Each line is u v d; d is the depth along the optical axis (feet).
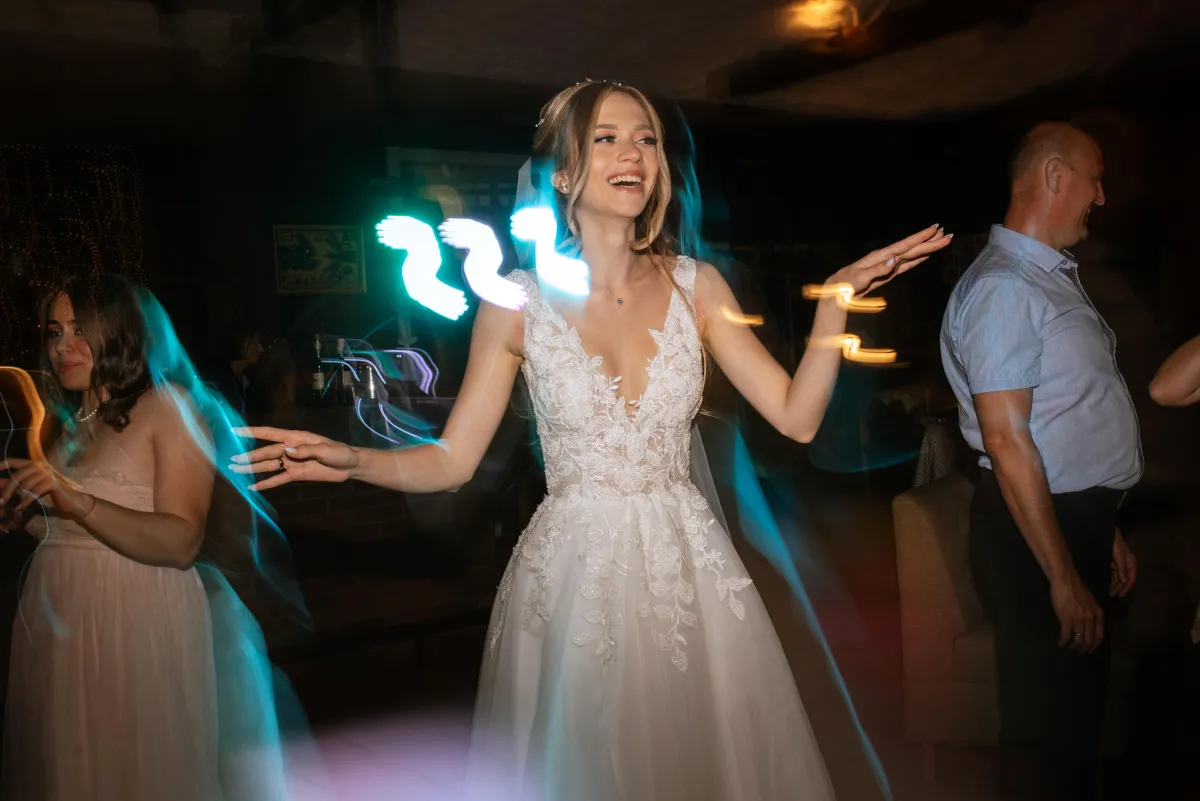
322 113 22.47
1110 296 12.04
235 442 14.37
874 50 19.69
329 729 11.95
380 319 27.02
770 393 6.18
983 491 8.13
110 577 7.00
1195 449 11.60
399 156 26.53
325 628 15.40
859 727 11.27
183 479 7.17
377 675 13.92
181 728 7.15
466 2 17.56
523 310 6.23
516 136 26.16
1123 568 8.69
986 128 26.58
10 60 18.22
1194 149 20.35
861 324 28.32
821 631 14.42
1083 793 7.79
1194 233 20.16
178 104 21.11
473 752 6.45
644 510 6.07
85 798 6.84
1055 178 7.68
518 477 19.25
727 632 6.12
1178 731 10.69
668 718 5.83
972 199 28.37
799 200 29.99
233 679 9.64
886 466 24.99
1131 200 20.47
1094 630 7.54
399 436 19.75
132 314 7.24
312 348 23.97
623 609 5.90
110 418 7.16
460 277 26.23
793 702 6.19
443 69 21.90
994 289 7.52
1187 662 10.72
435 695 13.10
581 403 6.04
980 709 10.03
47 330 7.31
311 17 17.63
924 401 26.63
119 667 6.94
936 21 18.57
